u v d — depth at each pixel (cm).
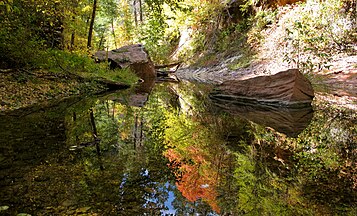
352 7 979
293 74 636
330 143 359
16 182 231
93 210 189
